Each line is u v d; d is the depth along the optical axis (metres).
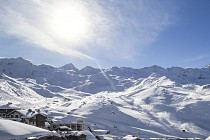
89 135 87.75
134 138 120.00
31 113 94.25
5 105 112.50
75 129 124.62
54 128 101.81
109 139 113.75
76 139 81.62
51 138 29.75
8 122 25.80
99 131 133.12
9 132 23.77
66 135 80.56
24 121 90.69
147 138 181.75
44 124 95.00
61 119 195.50
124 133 187.38
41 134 25.75
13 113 95.19
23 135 24.02
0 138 22.80
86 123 196.25
